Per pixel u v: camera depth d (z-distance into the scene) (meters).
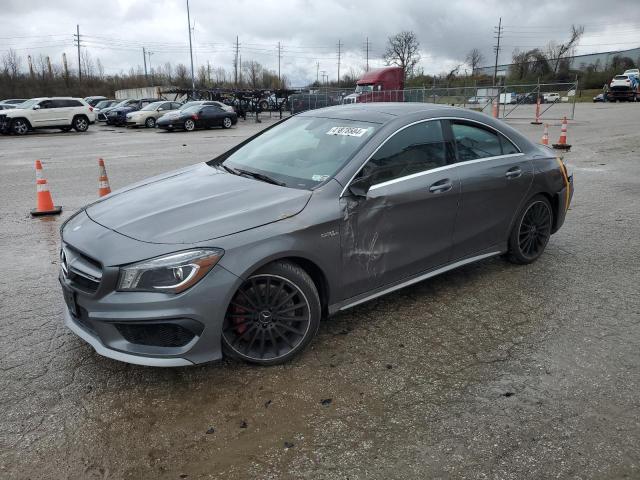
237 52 81.75
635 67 52.06
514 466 2.47
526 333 3.74
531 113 29.77
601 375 3.21
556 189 5.01
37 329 3.79
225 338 3.10
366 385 3.11
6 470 2.45
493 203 4.45
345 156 3.67
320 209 3.33
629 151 13.23
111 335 2.91
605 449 2.58
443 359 3.40
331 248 3.38
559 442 2.63
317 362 3.36
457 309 4.12
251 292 3.12
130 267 2.83
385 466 2.47
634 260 5.20
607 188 8.66
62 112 24.84
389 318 3.97
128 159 13.39
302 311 3.33
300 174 3.68
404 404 2.94
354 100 32.06
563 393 3.03
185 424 2.77
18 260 5.36
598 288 4.52
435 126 4.13
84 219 3.41
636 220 6.66
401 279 3.92
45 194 7.36
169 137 21.20
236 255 2.98
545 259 5.23
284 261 3.22
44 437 2.67
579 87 55.12
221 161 4.35
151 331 2.90
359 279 3.62
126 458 2.53
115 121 30.44
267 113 42.94
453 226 4.17
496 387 3.09
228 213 3.16
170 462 2.51
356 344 3.58
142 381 3.14
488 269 4.95
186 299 2.86
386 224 3.68
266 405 2.92
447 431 2.71
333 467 2.46
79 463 2.50
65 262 3.17
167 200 3.45
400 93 31.11
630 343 3.59
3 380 3.15
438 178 3.99
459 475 2.41
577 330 3.78
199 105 25.92
